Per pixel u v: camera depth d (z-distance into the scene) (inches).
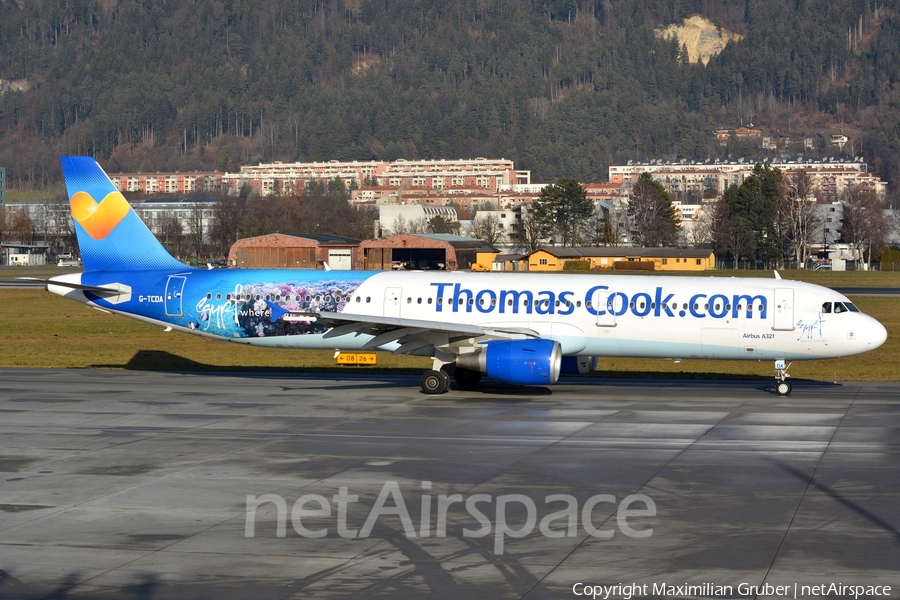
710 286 3065.9
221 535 1550.2
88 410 2687.0
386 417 2593.5
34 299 7711.6
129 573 1385.3
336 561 1433.3
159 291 3304.6
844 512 1674.5
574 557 1449.3
